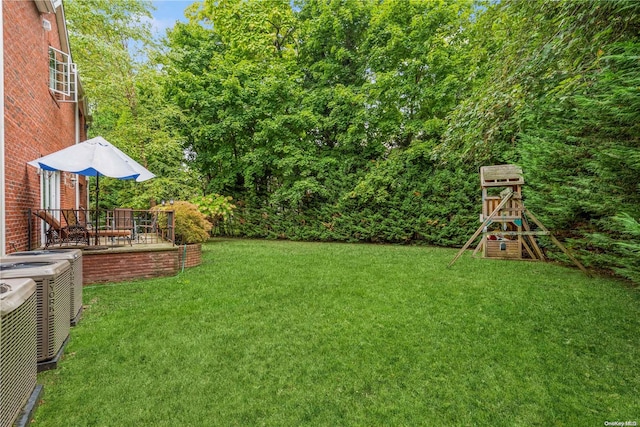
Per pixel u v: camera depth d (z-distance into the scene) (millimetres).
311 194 14625
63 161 5988
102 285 6230
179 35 15797
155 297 5441
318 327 4148
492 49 6051
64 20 8844
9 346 2150
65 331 3637
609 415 2512
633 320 4219
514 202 8828
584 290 5504
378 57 12875
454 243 11625
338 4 14016
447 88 11398
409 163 12516
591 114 5266
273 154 14656
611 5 3299
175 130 14977
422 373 3094
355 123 13383
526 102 4410
